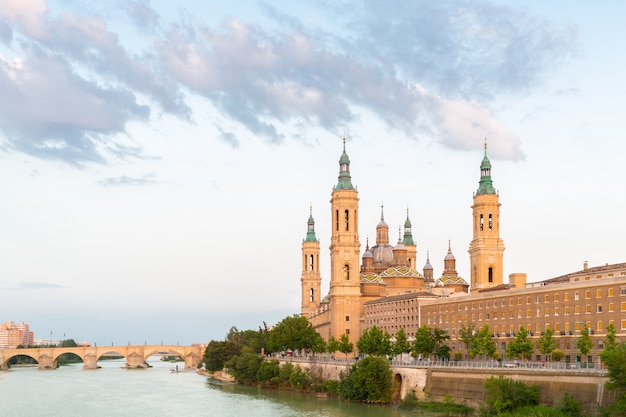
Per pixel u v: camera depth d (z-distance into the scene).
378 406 198.50
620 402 131.12
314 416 181.75
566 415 138.50
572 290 187.12
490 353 195.00
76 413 199.12
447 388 180.62
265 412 193.62
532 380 154.50
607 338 160.38
